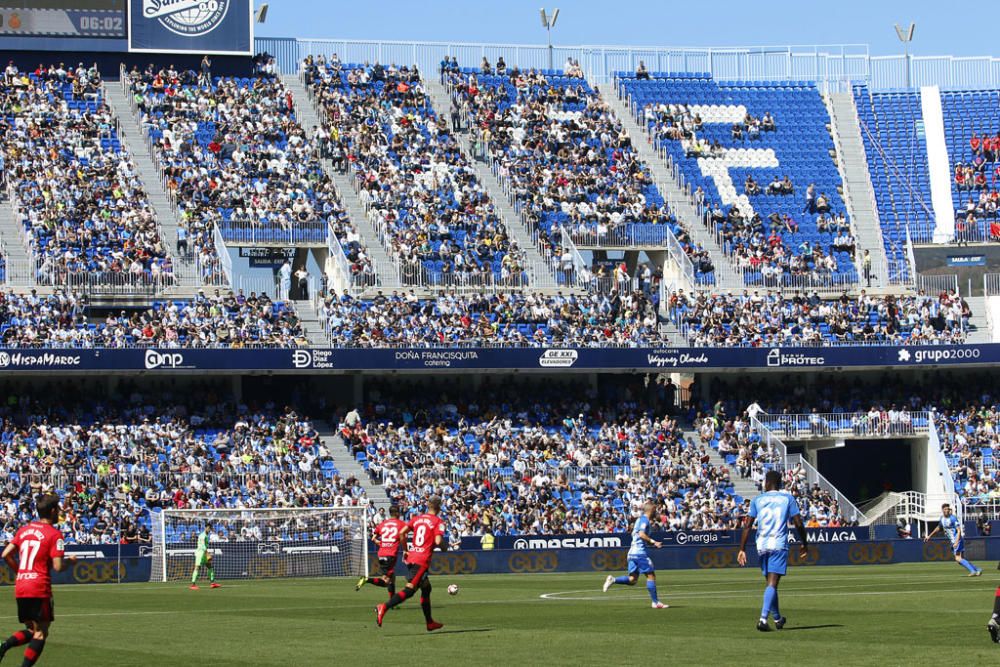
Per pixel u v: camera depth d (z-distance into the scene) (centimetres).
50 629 2884
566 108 8612
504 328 7150
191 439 6431
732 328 7394
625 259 8169
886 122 8781
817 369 7300
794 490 6750
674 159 8500
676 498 6644
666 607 3222
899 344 7406
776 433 7162
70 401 6569
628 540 6169
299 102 8269
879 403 7444
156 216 7331
